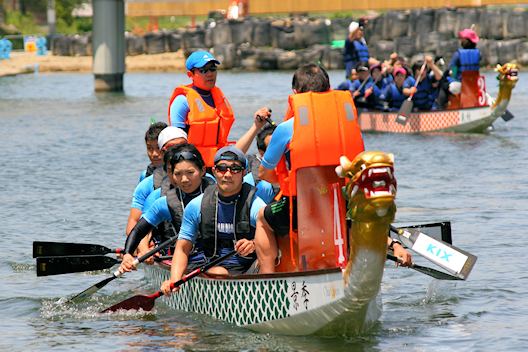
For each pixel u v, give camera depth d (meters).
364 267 15.05
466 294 19.47
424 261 22.62
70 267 20.48
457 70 48.03
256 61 103.88
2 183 34.50
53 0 138.88
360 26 54.44
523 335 16.73
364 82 49.72
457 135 46.59
